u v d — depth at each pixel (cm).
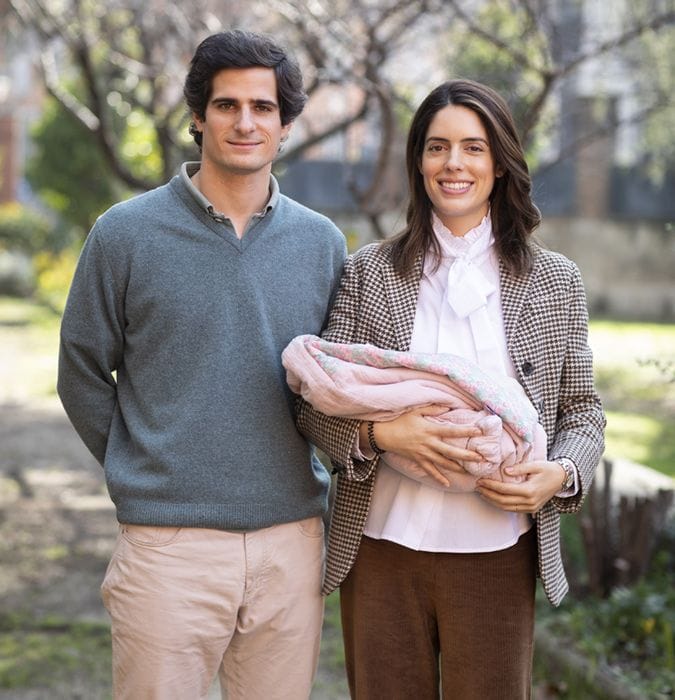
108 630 609
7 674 546
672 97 904
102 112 793
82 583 694
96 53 930
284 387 334
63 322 337
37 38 877
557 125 903
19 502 898
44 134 2050
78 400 342
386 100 667
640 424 1251
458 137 329
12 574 709
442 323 334
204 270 327
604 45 629
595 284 2234
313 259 342
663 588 589
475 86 332
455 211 333
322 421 327
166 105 932
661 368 529
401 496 334
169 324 326
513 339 332
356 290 343
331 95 1055
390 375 318
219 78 322
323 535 352
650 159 2088
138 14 827
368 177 1418
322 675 555
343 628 353
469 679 334
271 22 847
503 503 317
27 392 1459
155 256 327
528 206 339
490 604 333
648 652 525
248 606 336
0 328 2103
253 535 332
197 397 325
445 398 316
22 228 2894
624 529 598
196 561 327
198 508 325
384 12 645
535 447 320
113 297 330
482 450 309
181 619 327
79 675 548
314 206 2075
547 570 333
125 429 343
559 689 502
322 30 689
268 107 325
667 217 2219
